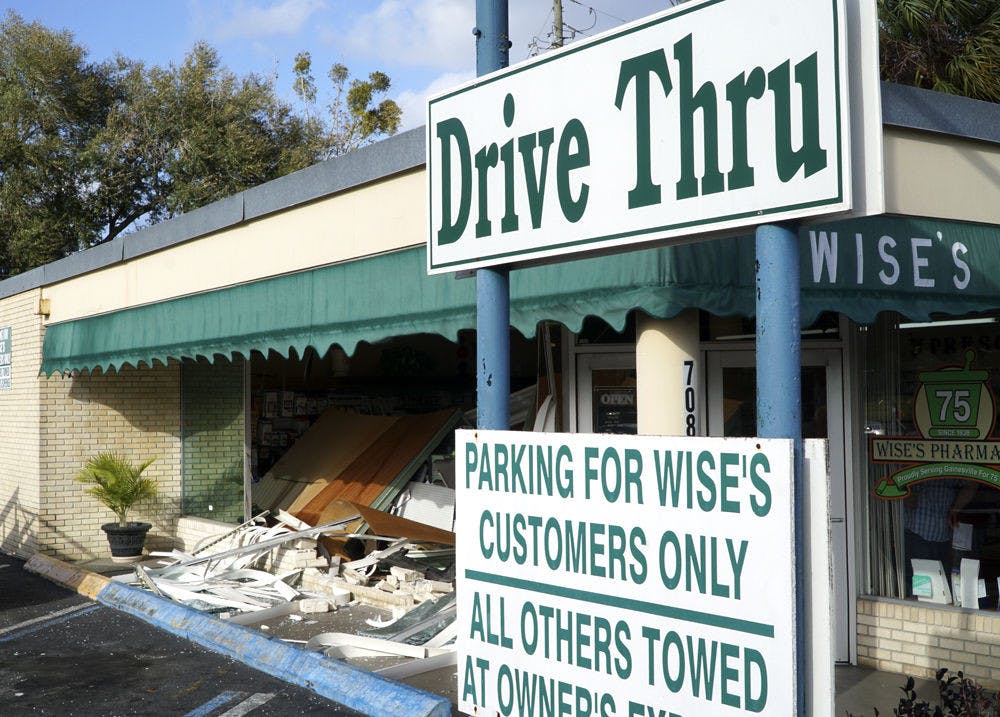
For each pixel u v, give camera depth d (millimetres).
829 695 3096
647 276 5742
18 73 33562
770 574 3176
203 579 11930
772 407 3404
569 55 4188
